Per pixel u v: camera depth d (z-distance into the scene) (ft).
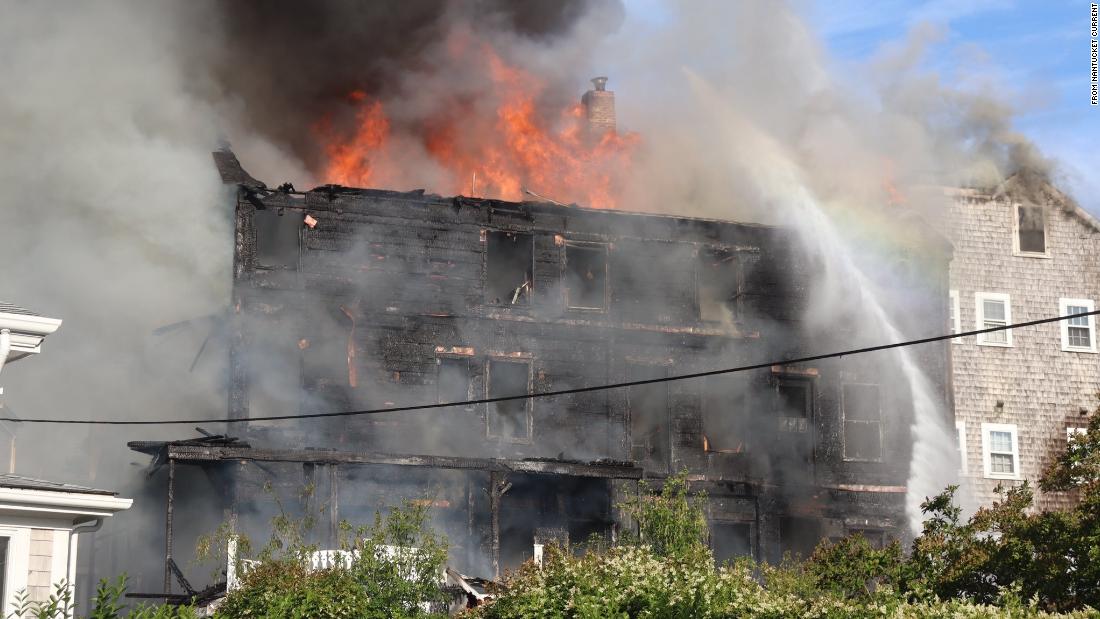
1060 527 62.49
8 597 59.82
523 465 97.60
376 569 71.67
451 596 74.28
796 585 70.79
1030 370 128.26
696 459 110.01
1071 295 130.93
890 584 68.13
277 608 65.41
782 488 111.65
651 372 110.52
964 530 68.59
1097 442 64.34
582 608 56.95
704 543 89.30
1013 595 55.83
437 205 107.55
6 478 62.90
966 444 125.18
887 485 114.93
